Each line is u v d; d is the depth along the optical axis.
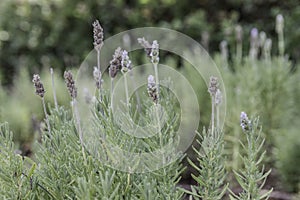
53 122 2.48
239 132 4.11
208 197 2.28
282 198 3.68
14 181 2.20
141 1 7.07
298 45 6.55
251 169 2.21
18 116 4.61
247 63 4.73
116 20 7.25
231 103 4.30
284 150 3.89
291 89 4.45
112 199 2.07
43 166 2.33
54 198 2.29
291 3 6.83
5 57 7.59
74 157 2.21
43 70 6.91
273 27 6.75
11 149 2.24
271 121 4.51
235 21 6.78
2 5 7.48
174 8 7.12
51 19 7.39
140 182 2.24
